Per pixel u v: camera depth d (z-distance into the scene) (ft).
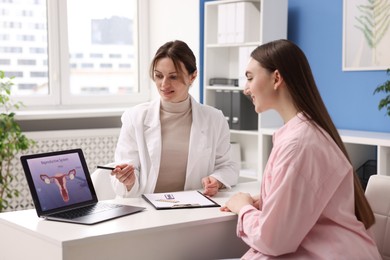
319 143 5.92
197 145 8.54
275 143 6.34
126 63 17.03
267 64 6.28
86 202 7.28
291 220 5.77
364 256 5.93
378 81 12.23
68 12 15.85
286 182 5.78
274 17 13.41
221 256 7.23
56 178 7.00
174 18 16.20
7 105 14.76
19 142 13.28
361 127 12.63
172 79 8.22
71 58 15.99
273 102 6.38
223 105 14.46
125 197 8.10
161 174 8.49
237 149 14.96
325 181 5.86
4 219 6.72
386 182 7.09
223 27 14.28
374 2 12.11
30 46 15.26
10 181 13.47
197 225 6.83
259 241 5.90
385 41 11.96
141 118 8.56
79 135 14.98
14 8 14.94
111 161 15.58
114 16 16.69
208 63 14.84
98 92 16.57
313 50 13.55
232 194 8.22
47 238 5.99
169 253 6.76
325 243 5.90
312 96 6.19
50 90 15.62
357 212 6.23
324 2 13.24
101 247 6.21
